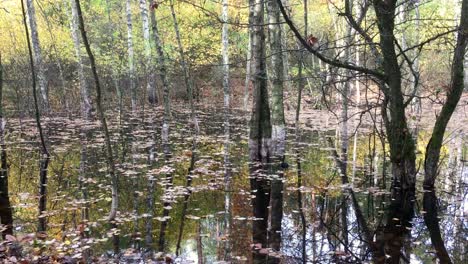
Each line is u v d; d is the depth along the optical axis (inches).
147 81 1035.9
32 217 266.5
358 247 227.9
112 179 258.1
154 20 524.1
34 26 764.0
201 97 1202.0
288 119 834.8
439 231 251.4
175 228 249.9
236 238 236.2
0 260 185.0
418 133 597.0
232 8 897.5
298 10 1027.3
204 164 421.4
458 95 305.9
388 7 291.9
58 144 547.5
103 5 1102.4
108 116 861.2
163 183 350.9
